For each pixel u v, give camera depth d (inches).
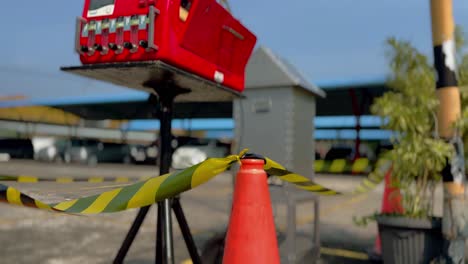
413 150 111.3
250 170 55.3
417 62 121.7
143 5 65.1
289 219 116.1
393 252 114.5
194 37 70.2
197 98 98.7
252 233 53.3
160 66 62.7
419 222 109.1
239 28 84.8
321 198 337.7
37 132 1349.7
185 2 68.7
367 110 813.2
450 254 104.8
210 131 1259.8
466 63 122.3
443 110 110.5
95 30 68.4
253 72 127.7
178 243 168.6
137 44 65.1
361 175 597.6
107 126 1373.0
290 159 121.7
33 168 639.1
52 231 189.8
